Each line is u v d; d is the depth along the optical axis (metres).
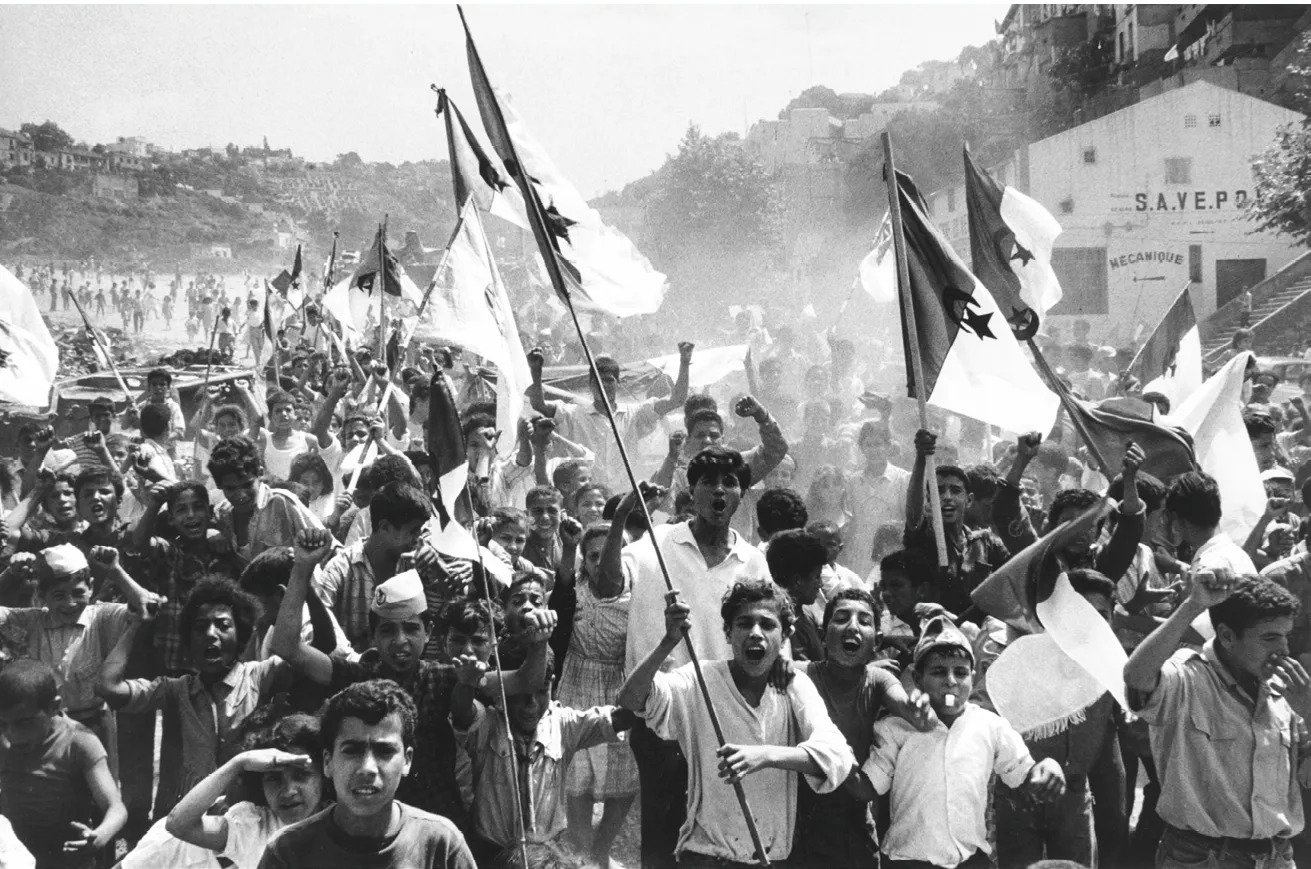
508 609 5.96
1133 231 43.31
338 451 10.62
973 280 7.30
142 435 11.44
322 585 6.70
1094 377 19.62
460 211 7.59
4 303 8.91
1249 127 43.06
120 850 6.80
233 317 48.84
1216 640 5.70
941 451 10.40
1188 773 5.69
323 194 73.44
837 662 5.77
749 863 5.48
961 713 5.61
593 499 8.50
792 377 17.34
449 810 5.64
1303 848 6.32
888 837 5.59
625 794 6.98
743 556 6.59
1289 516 9.11
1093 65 52.53
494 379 13.65
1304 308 37.16
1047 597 5.91
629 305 9.61
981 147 48.06
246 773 5.07
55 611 6.98
